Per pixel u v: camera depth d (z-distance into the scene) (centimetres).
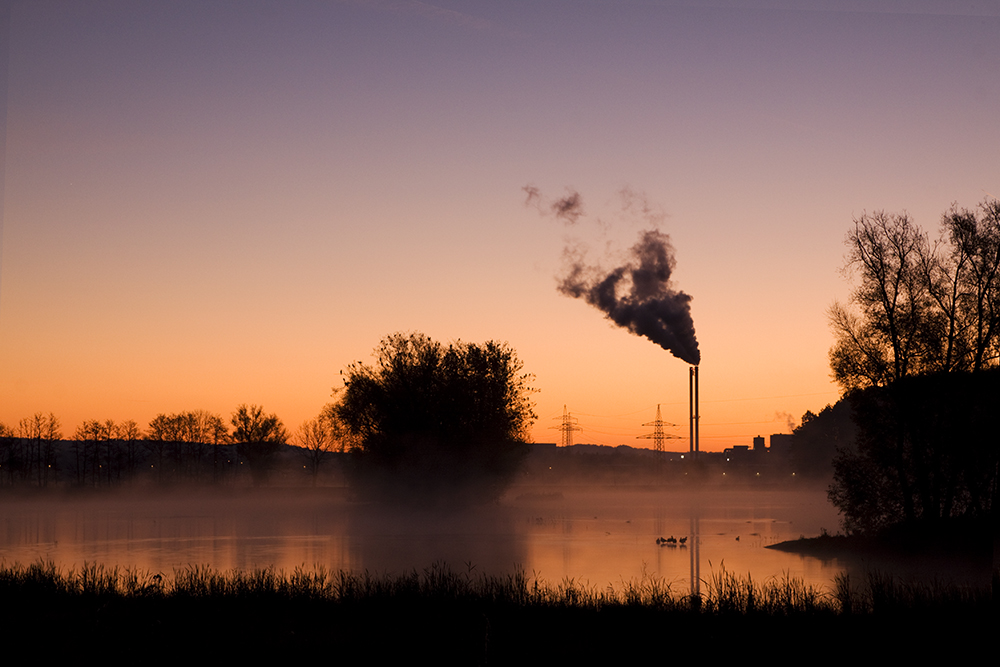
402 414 7469
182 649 1523
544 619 1823
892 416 4300
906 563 3356
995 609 1822
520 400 7812
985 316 4091
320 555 3931
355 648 1591
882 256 4341
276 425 13775
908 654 1567
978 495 4028
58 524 6612
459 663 1507
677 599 2216
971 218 4144
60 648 1507
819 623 1761
